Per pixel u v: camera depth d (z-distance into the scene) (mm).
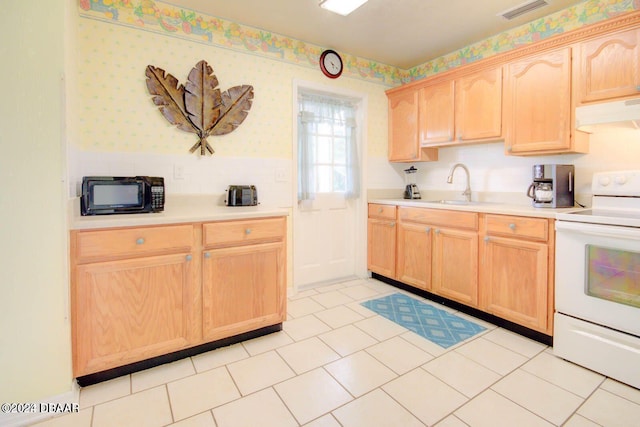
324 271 3453
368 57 3359
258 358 1959
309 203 3305
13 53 1403
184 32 2414
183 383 1714
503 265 2301
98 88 2143
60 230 1501
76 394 1589
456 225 2617
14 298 1435
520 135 2453
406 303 2842
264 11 2457
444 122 3004
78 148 2014
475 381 1725
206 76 2504
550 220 2027
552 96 2270
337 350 2051
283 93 2889
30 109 1436
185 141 2449
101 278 1651
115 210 1927
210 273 1962
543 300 2076
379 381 1730
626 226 1666
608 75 2002
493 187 2984
